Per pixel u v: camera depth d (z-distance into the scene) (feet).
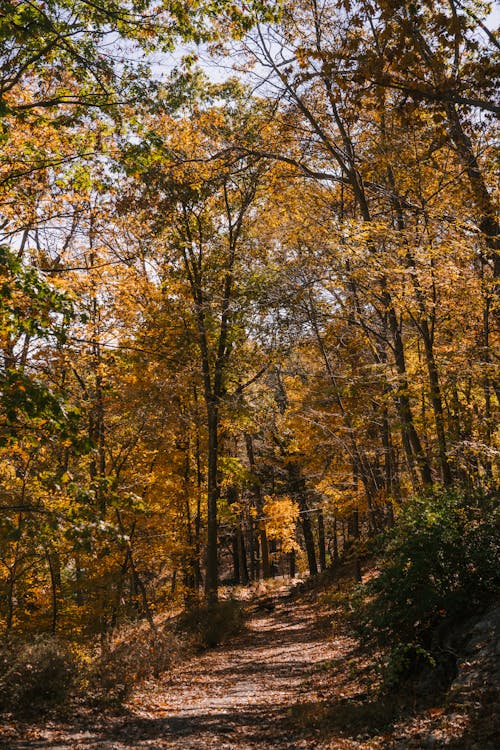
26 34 25.58
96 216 41.27
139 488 50.44
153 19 31.17
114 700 28.68
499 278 36.37
